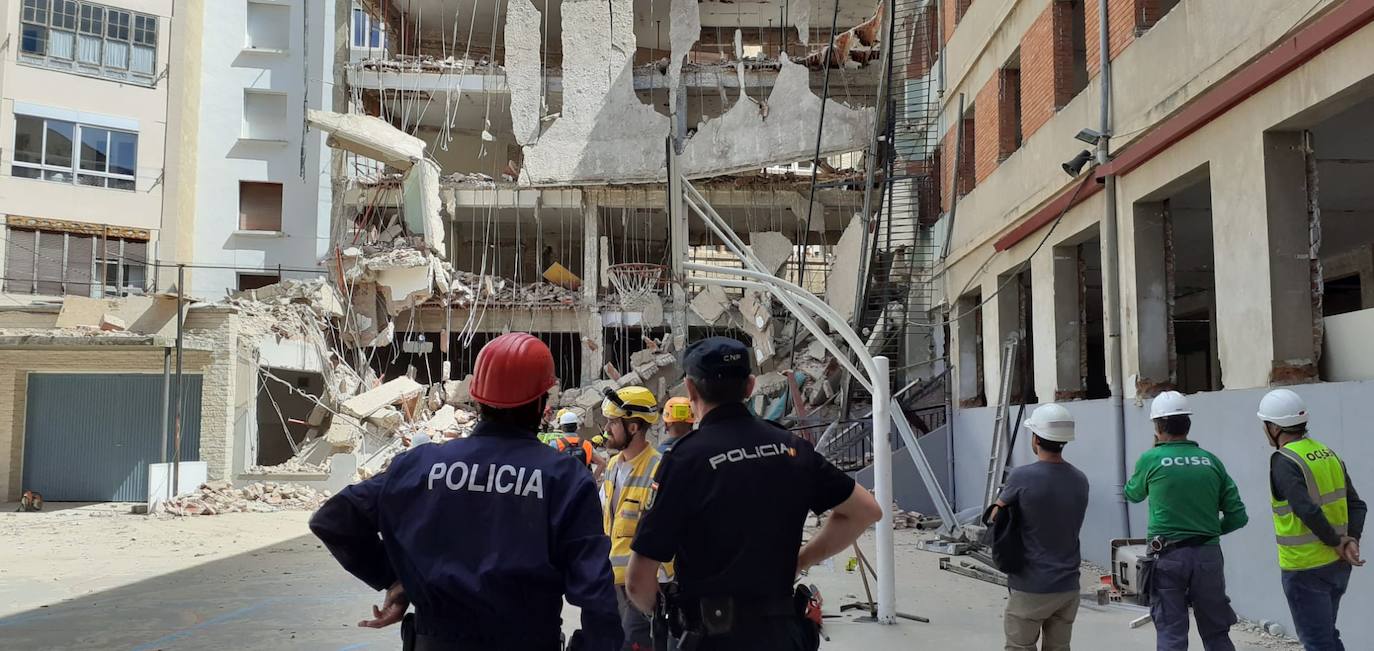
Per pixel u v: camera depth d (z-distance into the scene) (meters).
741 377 3.19
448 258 30.17
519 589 2.40
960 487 16.34
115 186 29.66
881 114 19.84
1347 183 11.24
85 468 20.45
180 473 18.64
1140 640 7.10
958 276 17.03
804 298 8.06
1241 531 7.82
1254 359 7.68
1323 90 6.69
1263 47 7.36
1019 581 4.89
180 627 7.79
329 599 9.07
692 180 27.83
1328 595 4.86
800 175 28.09
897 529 14.83
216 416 20.30
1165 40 9.12
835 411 22.14
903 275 19.27
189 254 31.45
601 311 28.03
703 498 2.98
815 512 3.25
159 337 19.36
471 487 2.49
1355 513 4.91
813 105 26.23
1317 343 7.43
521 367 2.60
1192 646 7.05
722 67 28.47
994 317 14.93
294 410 25.41
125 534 14.66
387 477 2.59
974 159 16.81
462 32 34.62
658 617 3.22
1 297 27.30
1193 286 19.31
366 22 33.72
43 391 20.69
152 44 30.66
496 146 34.84
